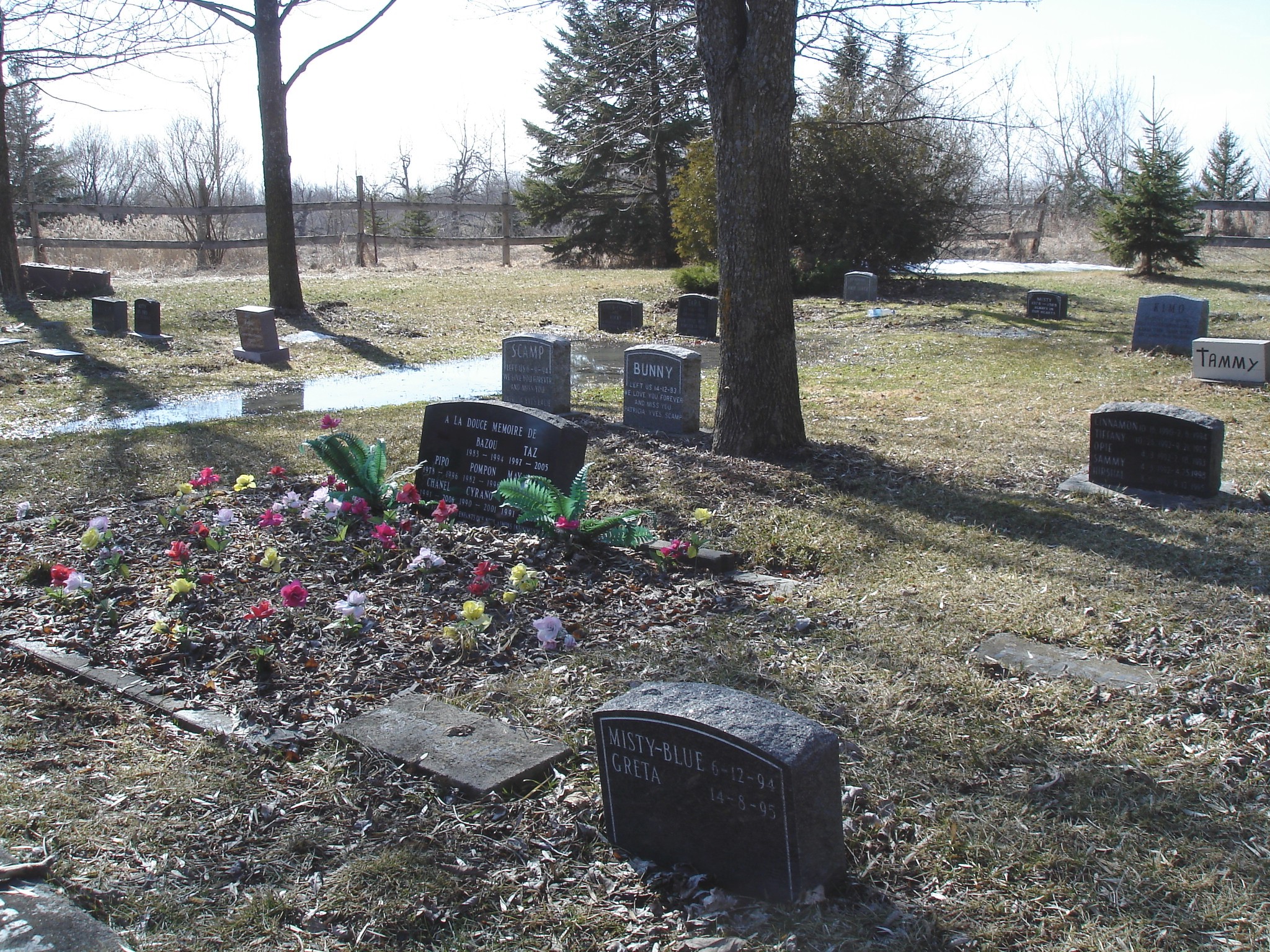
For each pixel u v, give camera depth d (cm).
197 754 396
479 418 712
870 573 605
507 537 666
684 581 597
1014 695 440
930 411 1123
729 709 319
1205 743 399
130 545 643
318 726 421
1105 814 350
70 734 413
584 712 427
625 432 999
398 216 4803
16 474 835
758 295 849
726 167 830
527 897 313
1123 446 765
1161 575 586
